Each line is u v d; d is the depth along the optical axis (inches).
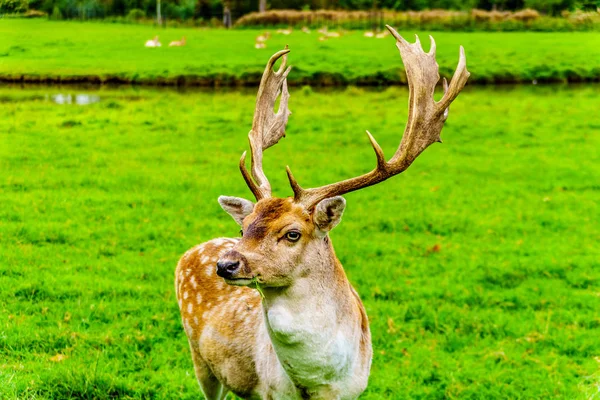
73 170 768.3
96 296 454.3
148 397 342.3
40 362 363.9
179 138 943.0
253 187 255.1
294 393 249.0
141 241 562.6
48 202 649.6
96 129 983.6
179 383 354.6
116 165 794.2
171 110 1143.0
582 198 718.5
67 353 379.6
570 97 1346.0
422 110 260.4
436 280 505.0
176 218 618.8
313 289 233.8
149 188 710.5
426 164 839.7
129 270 498.0
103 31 2353.6
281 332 230.5
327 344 235.5
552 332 429.1
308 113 1129.4
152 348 392.2
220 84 1502.2
